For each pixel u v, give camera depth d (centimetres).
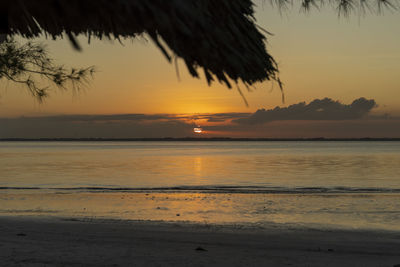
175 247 971
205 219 1759
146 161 7438
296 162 7106
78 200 2381
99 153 12144
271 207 2136
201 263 819
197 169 5453
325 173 4788
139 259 839
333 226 1588
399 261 892
